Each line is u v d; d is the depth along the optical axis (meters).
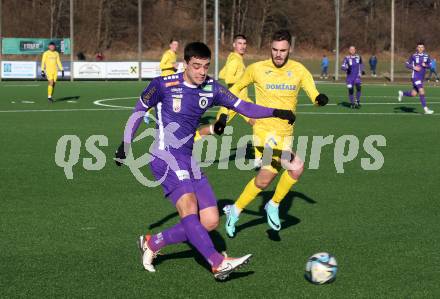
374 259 7.91
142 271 7.45
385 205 10.77
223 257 6.73
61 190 11.64
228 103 7.34
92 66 51.91
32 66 50.44
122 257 7.95
